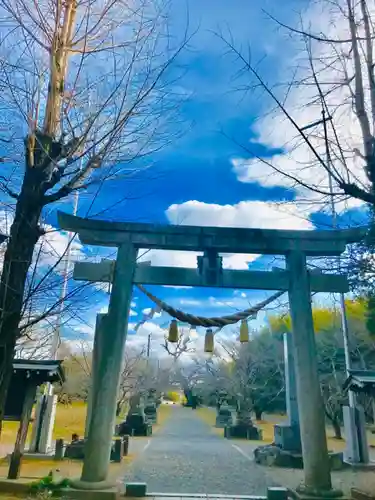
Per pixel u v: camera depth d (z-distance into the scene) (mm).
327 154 6113
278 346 33812
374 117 6316
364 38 6559
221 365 43844
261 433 25656
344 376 25844
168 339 9758
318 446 8492
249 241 9891
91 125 6637
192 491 11133
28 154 6578
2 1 6648
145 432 26469
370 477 13000
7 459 14562
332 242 9852
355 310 28562
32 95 6672
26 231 6258
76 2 7223
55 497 8328
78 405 42188
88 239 9664
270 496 9039
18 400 12008
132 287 9547
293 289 9617
